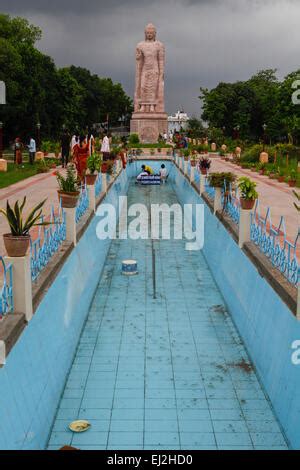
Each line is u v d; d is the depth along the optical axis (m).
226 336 10.00
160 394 7.91
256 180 23.92
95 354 9.21
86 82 71.00
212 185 14.30
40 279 7.79
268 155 34.41
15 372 6.02
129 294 12.29
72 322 9.38
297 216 14.77
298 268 7.29
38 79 47.91
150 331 10.20
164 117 50.47
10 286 6.54
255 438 6.87
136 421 7.22
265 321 8.52
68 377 8.38
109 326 10.41
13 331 6.05
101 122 81.81
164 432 6.98
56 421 7.20
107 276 13.59
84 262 11.41
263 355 8.34
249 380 8.35
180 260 15.15
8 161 30.81
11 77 41.12
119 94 84.00
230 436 6.91
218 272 12.91
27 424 6.02
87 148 17.62
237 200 12.93
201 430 7.04
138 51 50.22
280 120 52.84
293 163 32.50
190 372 8.60
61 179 10.97
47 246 8.77
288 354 7.24
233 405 7.64
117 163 24.06
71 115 58.12
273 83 69.06
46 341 7.48
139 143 46.25
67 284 9.38
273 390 7.59
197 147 40.84
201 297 12.12
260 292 9.09
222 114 60.38
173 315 11.02
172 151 37.56
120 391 7.99
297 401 6.66
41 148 35.78
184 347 9.52
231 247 11.84
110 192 18.31
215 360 9.03
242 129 60.16
